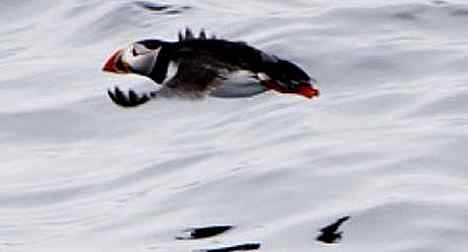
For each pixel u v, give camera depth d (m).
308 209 10.38
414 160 11.17
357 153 11.49
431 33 16.33
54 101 15.31
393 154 11.37
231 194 10.99
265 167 11.46
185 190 11.34
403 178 10.77
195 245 10.00
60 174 12.74
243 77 11.34
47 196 12.08
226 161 12.18
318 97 14.05
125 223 10.84
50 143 14.05
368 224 9.83
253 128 13.25
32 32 18.97
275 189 10.91
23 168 13.10
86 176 12.55
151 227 10.59
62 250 10.40
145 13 18.72
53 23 19.14
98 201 11.73
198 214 10.70
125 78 15.79
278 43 16.00
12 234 11.05
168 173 12.21
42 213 11.62
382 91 13.90
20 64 17.38
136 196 11.61
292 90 11.42
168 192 11.41
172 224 10.55
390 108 13.27
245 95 11.34
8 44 18.61
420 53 15.29
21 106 15.27
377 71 14.87
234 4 19.41
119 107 14.67
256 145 12.61
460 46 15.58
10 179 12.73
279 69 11.61
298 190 10.80
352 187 10.70
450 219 9.73
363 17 16.88
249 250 9.72
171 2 19.17
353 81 14.61
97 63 16.84
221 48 11.73
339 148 11.73
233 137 13.09
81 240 10.60
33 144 14.05
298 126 12.94
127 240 10.38
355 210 10.09
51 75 16.55
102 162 13.00
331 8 17.34
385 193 10.40
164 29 18.02
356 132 12.39
